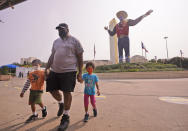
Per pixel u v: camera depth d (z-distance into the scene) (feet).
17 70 91.56
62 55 7.15
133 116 8.53
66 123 6.52
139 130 6.37
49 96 15.89
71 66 7.36
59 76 7.36
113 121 7.63
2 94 17.16
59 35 7.47
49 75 7.77
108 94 17.44
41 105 8.14
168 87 25.03
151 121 7.60
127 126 6.88
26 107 10.68
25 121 7.57
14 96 15.66
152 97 15.25
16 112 9.32
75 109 10.30
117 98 14.73
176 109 10.16
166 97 15.23
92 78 8.68
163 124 7.13
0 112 9.32
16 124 7.13
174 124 7.12
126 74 69.97
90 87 8.49
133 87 25.57
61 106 8.52
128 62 125.90
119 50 131.95
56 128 6.61
